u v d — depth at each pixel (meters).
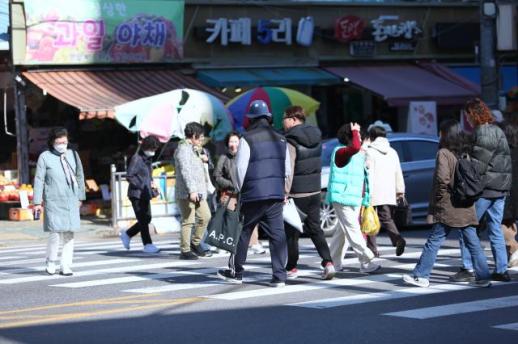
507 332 11.16
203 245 19.75
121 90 31.86
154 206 27.95
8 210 31.11
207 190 20.47
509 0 38.38
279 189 14.82
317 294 14.16
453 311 12.51
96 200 32.16
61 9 31.92
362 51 38.34
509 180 14.99
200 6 35.00
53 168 16.97
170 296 14.35
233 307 13.12
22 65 31.70
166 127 27.77
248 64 36.06
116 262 19.39
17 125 31.78
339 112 38.62
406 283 14.91
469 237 14.49
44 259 20.69
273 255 14.99
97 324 12.08
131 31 33.28
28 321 12.44
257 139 14.74
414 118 36.22
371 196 18.22
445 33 39.91
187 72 34.78
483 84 32.38
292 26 36.56
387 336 10.98
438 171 14.22
